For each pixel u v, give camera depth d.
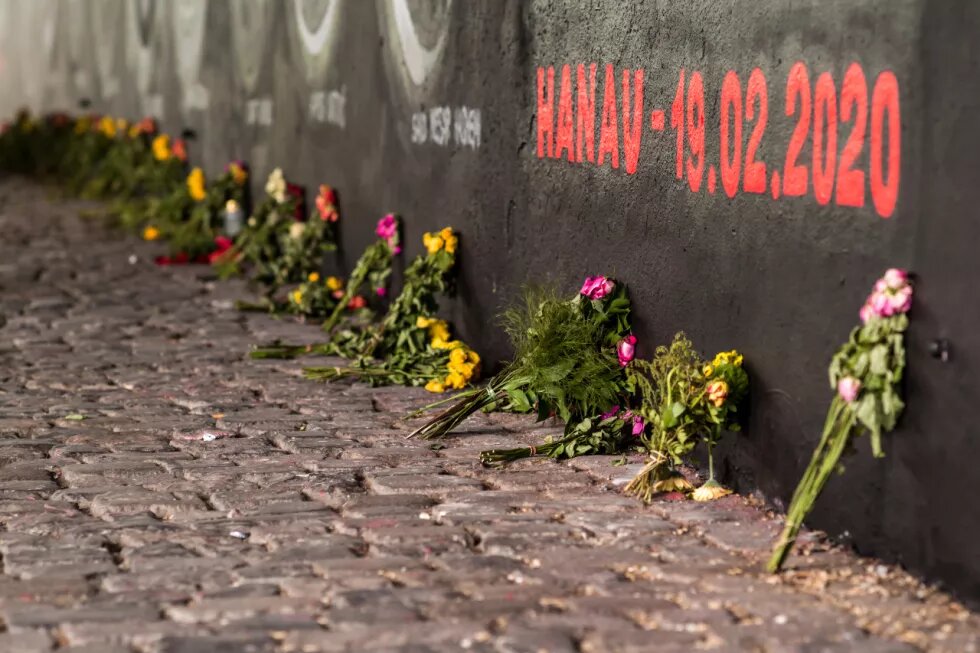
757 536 5.82
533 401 7.41
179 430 7.82
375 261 10.77
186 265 14.81
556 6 8.23
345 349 9.98
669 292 7.13
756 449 6.38
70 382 9.14
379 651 4.53
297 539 5.80
